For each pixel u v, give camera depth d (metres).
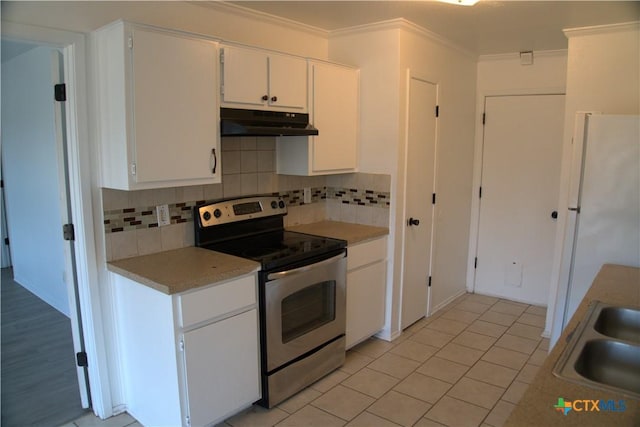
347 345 3.09
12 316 3.88
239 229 2.93
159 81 2.18
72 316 2.46
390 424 2.43
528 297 4.32
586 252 2.76
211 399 2.22
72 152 2.27
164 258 2.45
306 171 3.06
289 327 2.60
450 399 2.66
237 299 2.28
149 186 2.21
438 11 2.84
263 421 2.45
